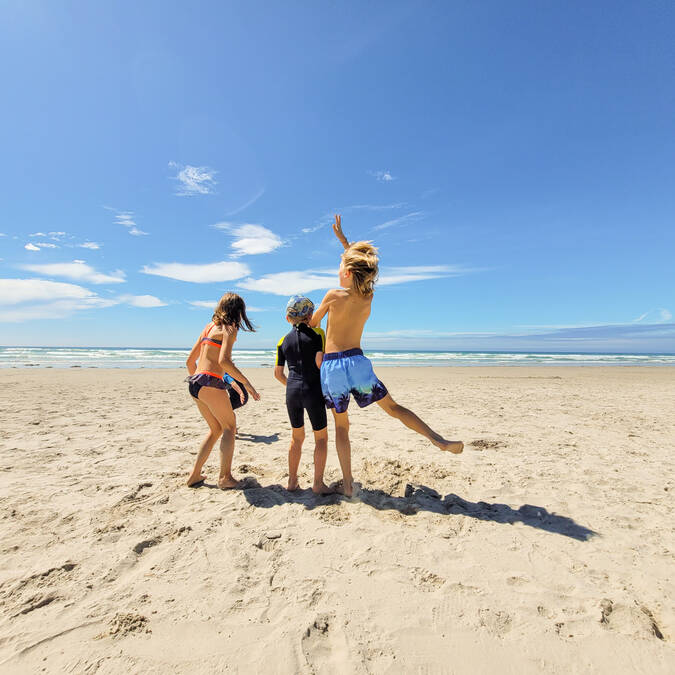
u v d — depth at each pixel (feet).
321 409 10.97
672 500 11.14
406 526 9.49
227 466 11.73
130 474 13.14
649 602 6.79
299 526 9.40
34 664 5.43
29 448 16.30
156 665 5.42
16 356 102.94
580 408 27.61
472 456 15.30
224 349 11.12
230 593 6.97
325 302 10.77
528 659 5.57
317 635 5.99
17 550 8.37
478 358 135.13
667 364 114.42
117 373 56.39
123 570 7.68
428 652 5.69
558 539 8.91
